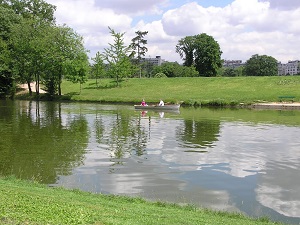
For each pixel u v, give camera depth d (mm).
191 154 21953
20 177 16375
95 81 89375
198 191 15094
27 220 7770
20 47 71125
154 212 10812
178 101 59625
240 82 76000
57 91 78188
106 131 30656
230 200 14109
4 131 30172
